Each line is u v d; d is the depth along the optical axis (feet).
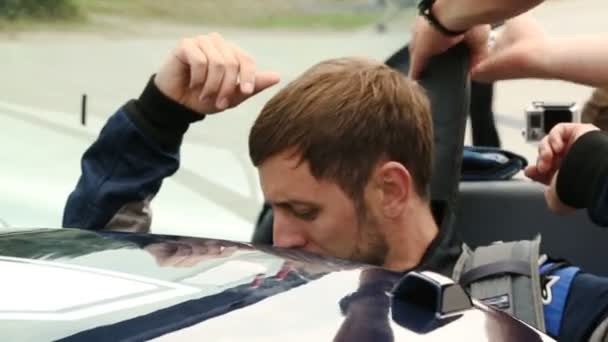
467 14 7.78
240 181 13.52
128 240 4.39
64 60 16.61
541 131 10.72
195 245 4.32
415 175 6.48
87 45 16.98
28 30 16.99
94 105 15.72
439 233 6.59
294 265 4.02
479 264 6.45
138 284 3.65
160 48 16.92
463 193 10.59
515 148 12.71
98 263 3.87
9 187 13.53
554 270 6.66
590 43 7.79
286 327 3.46
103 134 7.36
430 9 8.18
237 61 6.86
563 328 6.39
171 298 3.54
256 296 3.63
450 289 3.80
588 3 15.83
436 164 8.67
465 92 8.61
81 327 3.32
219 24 16.75
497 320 3.85
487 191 10.64
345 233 6.22
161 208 13.26
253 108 13.19
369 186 6.22
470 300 3.88
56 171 14.28
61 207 13.44
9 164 14.05
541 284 6.55
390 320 3.63
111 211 7.30
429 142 6.64
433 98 8.63
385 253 6.35
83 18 17.22
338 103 6.16
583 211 10.68
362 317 3.61
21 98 15.79
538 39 8.09
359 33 14.88
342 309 3.65
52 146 14.78
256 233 9.47
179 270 3.84
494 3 7.54
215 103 7.00
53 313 3.40
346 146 6.11
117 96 15.99
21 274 3.69
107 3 17.22
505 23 8.35
